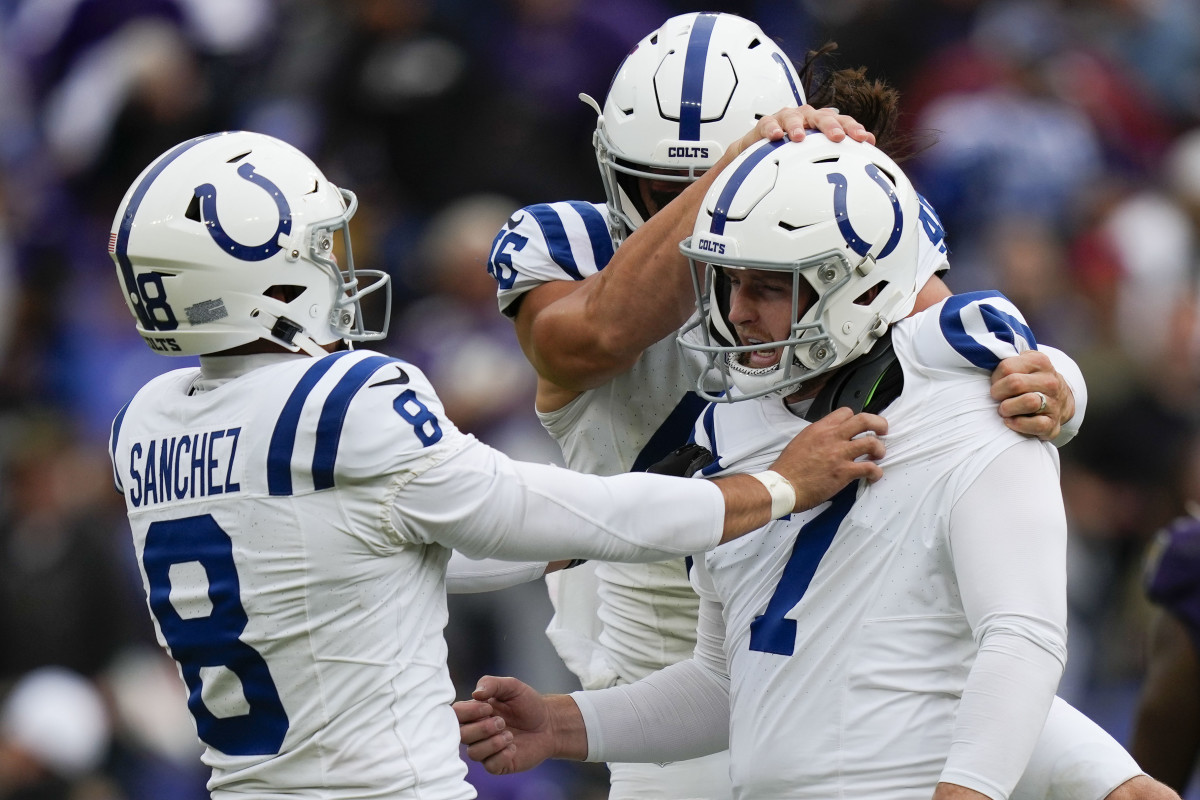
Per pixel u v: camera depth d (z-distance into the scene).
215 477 11.42
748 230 11.47
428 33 34.28
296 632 11.31
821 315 11.54
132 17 37.44
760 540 12.21
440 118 33.53
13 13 39.78
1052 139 34.81
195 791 26.20
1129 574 27.95
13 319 34.25
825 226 11.41
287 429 11.20
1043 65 36.50
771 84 13.83
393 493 11.21
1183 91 39.25
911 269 11.95
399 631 11.46
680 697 13.48
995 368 11.49
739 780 12.20
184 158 11.67
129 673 26.84
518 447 27.08
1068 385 11.80
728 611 12.53
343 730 11.34
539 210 14.70
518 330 14.88
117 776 25.84
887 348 11.89
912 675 11.45
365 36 34.41
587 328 13.68
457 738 11.74
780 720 11.82
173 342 11.68
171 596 11.67
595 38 34.62
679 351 14.52
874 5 37.12
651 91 13.79
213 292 11.48
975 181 33.62
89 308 34.81
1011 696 10.76
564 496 11.58
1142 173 37.38
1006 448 11.25
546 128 33.84
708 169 13.61
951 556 11.33
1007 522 11.11
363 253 32.59
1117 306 32.41
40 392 33.16
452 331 29.05
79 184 36.38
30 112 37.78
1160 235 34.31
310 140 34.47
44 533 27.27
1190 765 16.08
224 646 11.48
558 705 13.45
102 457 29.33
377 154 33.94
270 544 11.27
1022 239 32.44
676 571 14.85
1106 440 28.75
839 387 12.05
